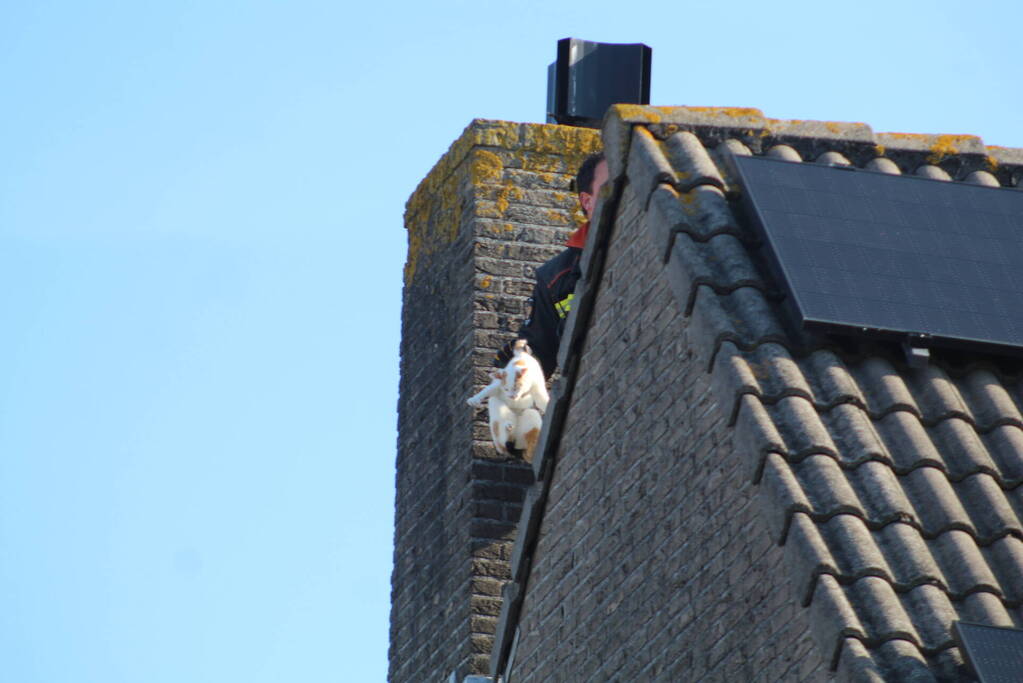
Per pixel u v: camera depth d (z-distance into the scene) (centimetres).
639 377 2761
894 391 2461
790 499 2273
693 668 2478
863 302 2506
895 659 2094
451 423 4319
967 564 2225
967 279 2589
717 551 2467
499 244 4391
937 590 2188
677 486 2600
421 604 4281
